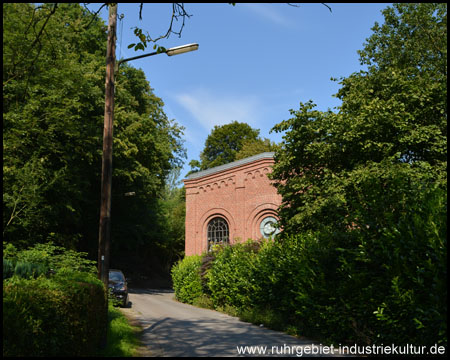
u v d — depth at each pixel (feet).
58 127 56.80
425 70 58.03
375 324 24.08
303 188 49.16
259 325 38.91
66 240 62.34
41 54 47.01
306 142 49.83
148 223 117.08
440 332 18.98
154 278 154.51
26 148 52.21
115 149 81.87
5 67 32.71
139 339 29.40
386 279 23.79
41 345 14.56
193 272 68.49
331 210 39.96
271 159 93.56
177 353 24.39
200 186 102.47
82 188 77.05
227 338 30.37
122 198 103.04
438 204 21.75
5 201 44.55
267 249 44.55
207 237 99.96
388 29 67.41
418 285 21.35
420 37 64.49
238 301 49.57
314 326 30.81
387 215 24.07
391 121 41.52
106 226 28.99
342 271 27.35
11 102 49.19
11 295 14.12
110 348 23.34
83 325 18.84
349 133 42.93
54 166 62.80
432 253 20.40
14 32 38.73
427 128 41.01
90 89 72.33
